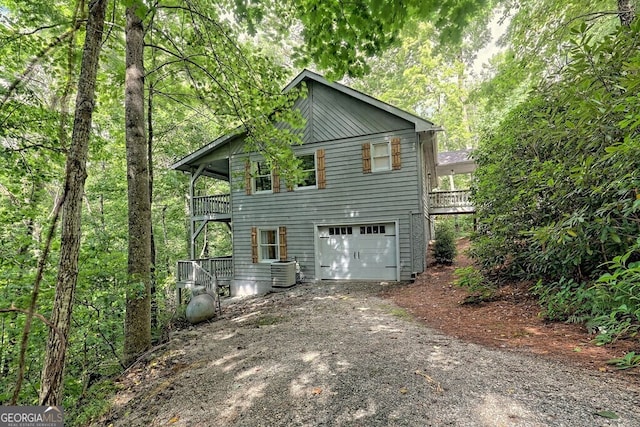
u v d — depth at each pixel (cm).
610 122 334
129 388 397
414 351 367
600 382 252
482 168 737
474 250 645
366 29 329
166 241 1683
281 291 1000
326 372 337
